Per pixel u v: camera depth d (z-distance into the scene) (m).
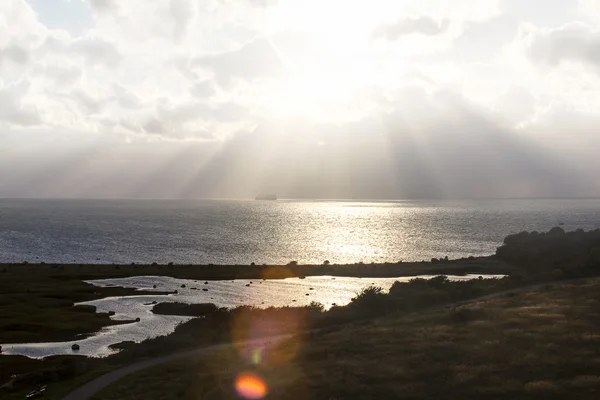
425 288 61.78
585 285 51.81
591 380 22.02
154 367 35.41
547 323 33.31
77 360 40.81
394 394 22.33
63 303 74.00
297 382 24.70
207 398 24.91
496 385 22.47
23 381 34.56
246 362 32.41
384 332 34.56
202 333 47.53
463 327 34.06
